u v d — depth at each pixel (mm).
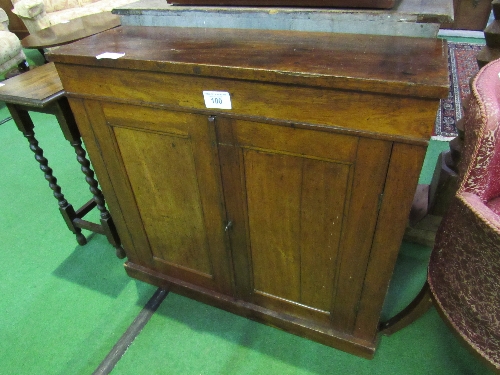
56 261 1693
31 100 1229
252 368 1257
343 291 1117
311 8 1000
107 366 1286
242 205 1066
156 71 889
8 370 1289
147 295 1519
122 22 1225
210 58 862
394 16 909
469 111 901
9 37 3123
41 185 2182
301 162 903
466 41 3729
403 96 711
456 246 883
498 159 902
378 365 1234
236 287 1330
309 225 1021
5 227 1887
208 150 986
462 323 924
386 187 849
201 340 1347
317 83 750
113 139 1110
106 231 1595
